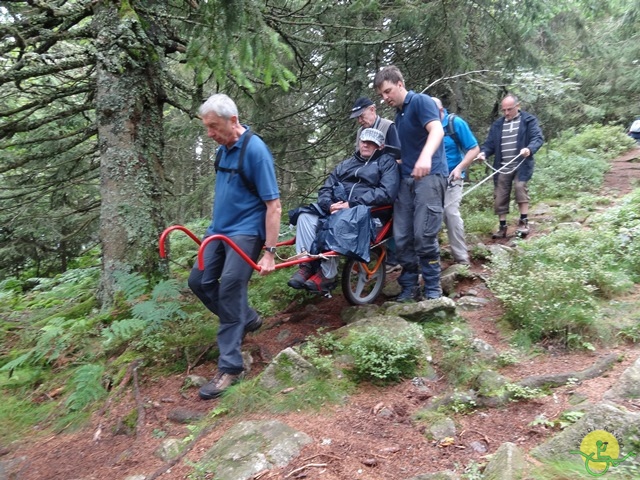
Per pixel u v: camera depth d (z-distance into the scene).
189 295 5.17
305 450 2.59
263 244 3.54
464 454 2.47
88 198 9.18
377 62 7.95
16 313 5.95
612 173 10.05
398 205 4.33
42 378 4.08
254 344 4.02
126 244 4.86
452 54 7.84
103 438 3.15
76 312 5.05
